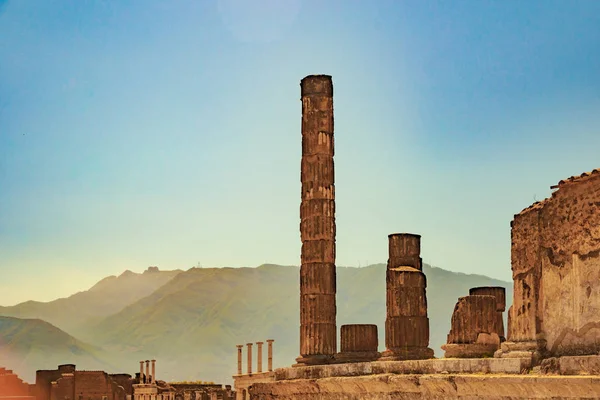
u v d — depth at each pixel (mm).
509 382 28688
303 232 47812
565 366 28125
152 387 93688
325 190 47656
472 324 37062
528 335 30609
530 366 29781
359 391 36906
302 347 47094
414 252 44219
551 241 29953
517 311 31078
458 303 37562
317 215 47500
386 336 43406
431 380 32281
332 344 46906
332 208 47719
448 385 31391
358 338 45906
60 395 97625
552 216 29969
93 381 98000
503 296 42656
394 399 34594
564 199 29469
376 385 35531
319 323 46844
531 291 30672
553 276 29766
